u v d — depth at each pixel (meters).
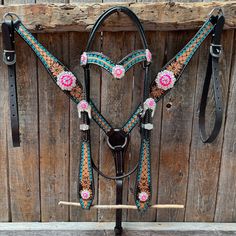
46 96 1.12
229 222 1.26
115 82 1.12
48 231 1.19
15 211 1.22
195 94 1.14
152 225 1.23
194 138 1.17
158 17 1.02
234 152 1.20
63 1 1.05
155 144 1.17
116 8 0.95
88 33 1.07
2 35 1.01
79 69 1.10
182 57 1.03
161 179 1.21
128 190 1.21
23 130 1.15
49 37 1.07
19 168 1.18
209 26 1.01
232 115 1.16
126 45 1.09
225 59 1.11
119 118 1.15
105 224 1.23
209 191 1.23
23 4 1.01
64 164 1.18
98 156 1.17
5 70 1.10
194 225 1.24
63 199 1.21
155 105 1.03
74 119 1.14
